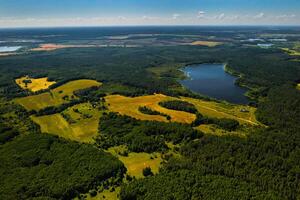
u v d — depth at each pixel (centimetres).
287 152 17575
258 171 15725
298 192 14488
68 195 14312
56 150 17800
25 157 17062
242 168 16138
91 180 15150
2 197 13788
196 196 13625
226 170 15775
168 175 15388
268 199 13462
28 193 14138
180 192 13788
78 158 16938
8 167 16238
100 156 17188
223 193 13738
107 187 15062
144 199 13500
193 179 14888
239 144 18088
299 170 15788
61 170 15825
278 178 15200
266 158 16775
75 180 15025
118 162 16662
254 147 17850
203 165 16375
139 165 17012
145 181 14875
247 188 14238
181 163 16438
